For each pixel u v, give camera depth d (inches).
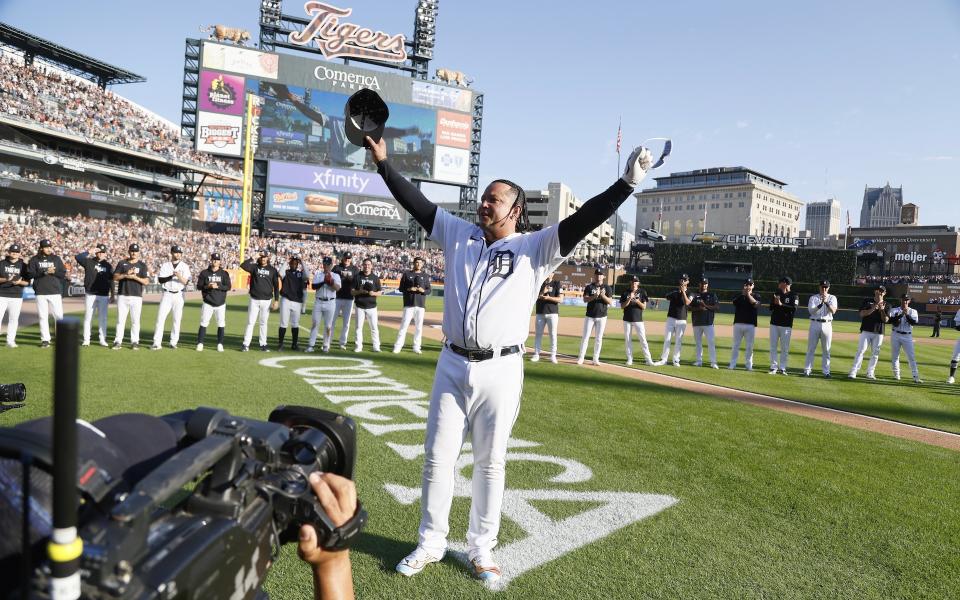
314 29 1750.7
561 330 714.8
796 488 159.6
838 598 103.6
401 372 323.3
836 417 265.9
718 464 178.5
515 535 124.8
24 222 1061.1
